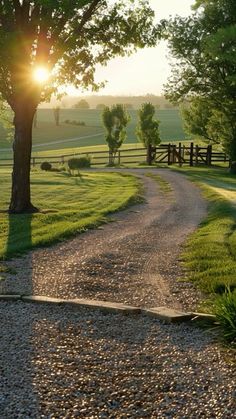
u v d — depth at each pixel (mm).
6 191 25250
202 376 5309
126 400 4805
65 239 13719
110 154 50344
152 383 5160
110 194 24438
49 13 16141
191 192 26156
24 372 5402
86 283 9211
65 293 8633
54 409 4609
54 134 104750
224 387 5039
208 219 16875
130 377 5305
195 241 13023
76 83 18719
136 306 7902
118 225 16250
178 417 4488
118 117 49844
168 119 128500
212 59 34719
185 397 4852
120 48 19031
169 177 34000
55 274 9922
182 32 37531
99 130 113250
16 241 13141
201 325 6859
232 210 18344
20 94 17719
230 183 30141
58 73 18266
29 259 11281
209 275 9516
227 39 16094
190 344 6250
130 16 18812
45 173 36312
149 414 4543
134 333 6680
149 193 25953
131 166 45406
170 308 7742
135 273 10016
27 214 17797
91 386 5094
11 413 4516
